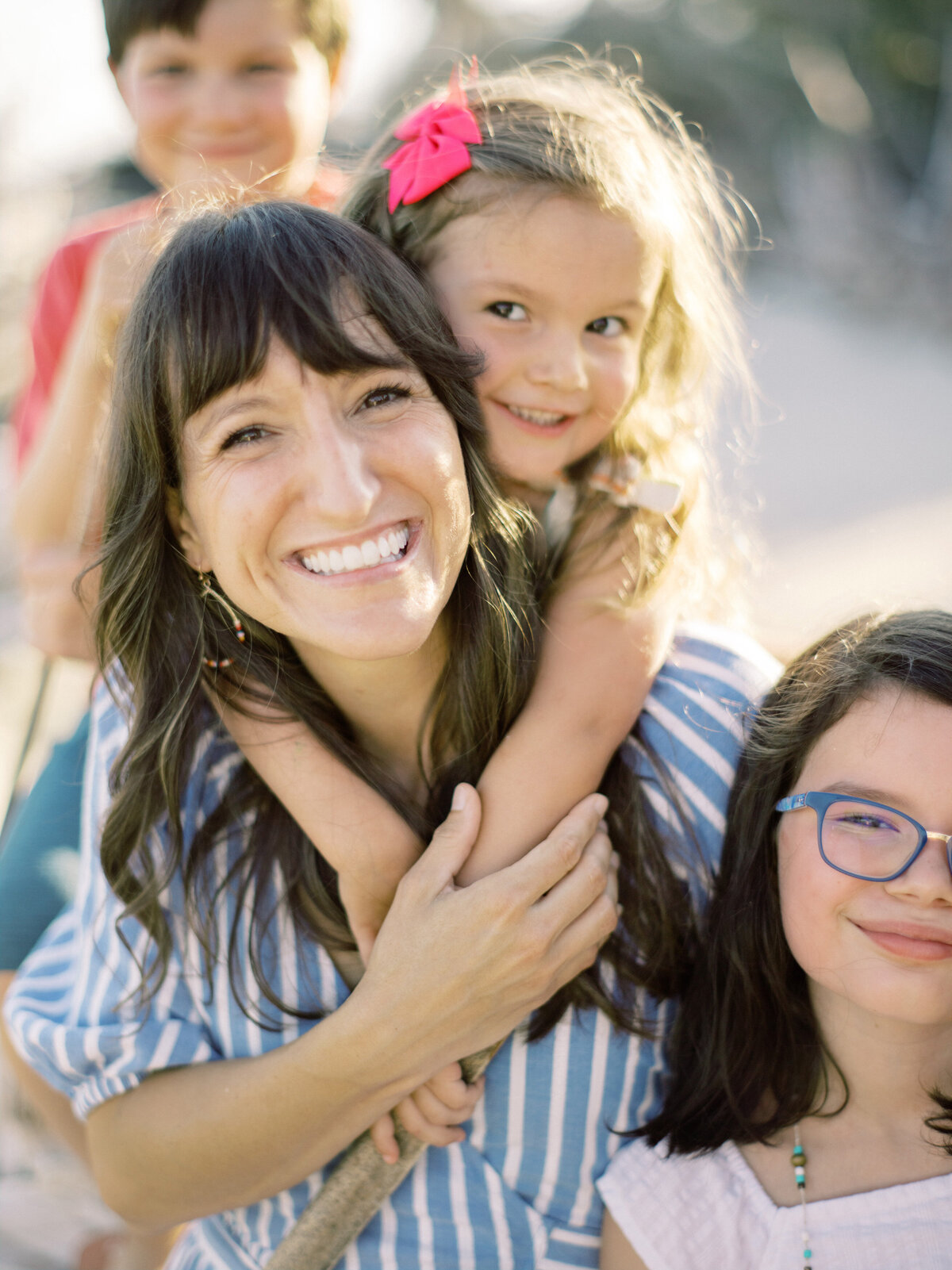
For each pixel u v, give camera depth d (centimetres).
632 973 159
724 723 166
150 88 267
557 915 144
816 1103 154
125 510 153
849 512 794
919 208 1805
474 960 141
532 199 176
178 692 158
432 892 147
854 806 145
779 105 2003
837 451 974
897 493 836
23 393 312
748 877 157
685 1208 152
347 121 1103
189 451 142
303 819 157
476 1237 156
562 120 187
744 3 2139
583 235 177
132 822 160
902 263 1638
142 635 158
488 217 177
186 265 138
